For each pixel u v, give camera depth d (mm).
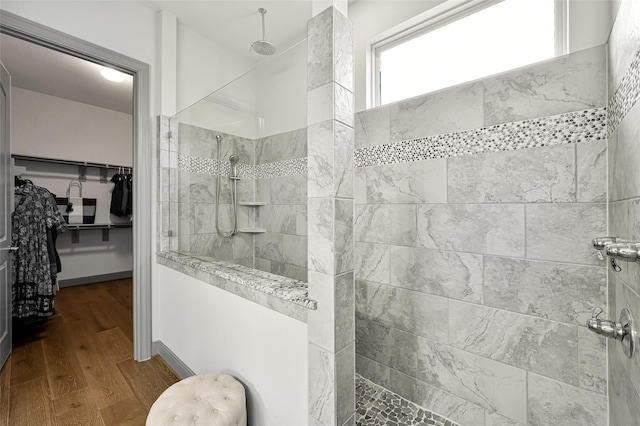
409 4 1773
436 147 1592
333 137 1039
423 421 1543
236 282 1460
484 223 1435
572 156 1202
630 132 857
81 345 2338
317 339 1077
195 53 2500
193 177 2227
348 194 1111
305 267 1633
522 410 1330
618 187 984
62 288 3918
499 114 1385
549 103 1254
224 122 2094
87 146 4047
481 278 1446
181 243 2248
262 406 1323
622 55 935
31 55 2746
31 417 1506
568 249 1215
